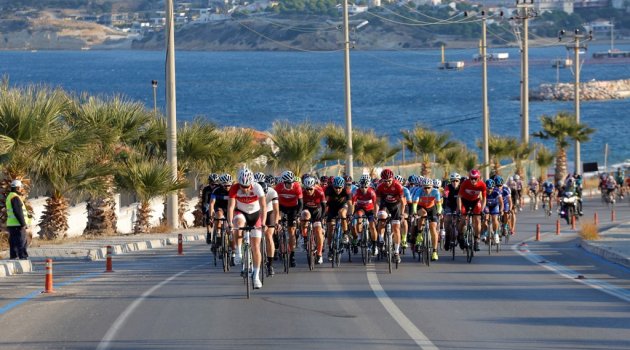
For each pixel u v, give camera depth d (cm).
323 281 4312
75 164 6588
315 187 4772
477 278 4491
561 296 3850
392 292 3934
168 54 8006
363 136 11588
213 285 4162
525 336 2925
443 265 5122
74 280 4391
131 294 3866
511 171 14900
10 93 6156
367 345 2769
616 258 5488
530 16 14312
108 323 3155
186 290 3994
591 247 6206
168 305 3550
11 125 5966
